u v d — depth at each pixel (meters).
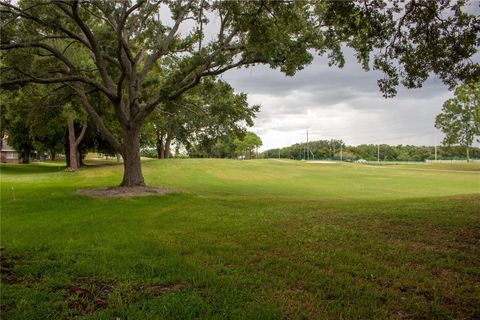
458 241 6.80
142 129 36.47
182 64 16.14
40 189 18.69
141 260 5.99
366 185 28.88
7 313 4.09
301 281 5.04
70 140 35.84
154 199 15.05
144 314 4.02
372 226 8.26
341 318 3.93
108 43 18.16
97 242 7.35
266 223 9.11
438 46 9.51
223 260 6.05
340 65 13.74
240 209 12.41
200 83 18.05
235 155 104.62
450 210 9.90
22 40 14.52
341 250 6.48
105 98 22.20
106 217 10.60
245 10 9.98
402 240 7.06
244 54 14.73
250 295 4.54
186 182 27.06
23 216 10.89
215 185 25.80
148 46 18.73
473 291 4.62
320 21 13.16
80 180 25.53
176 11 16.52
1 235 8.12
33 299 4.44
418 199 14.16
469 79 9.77
